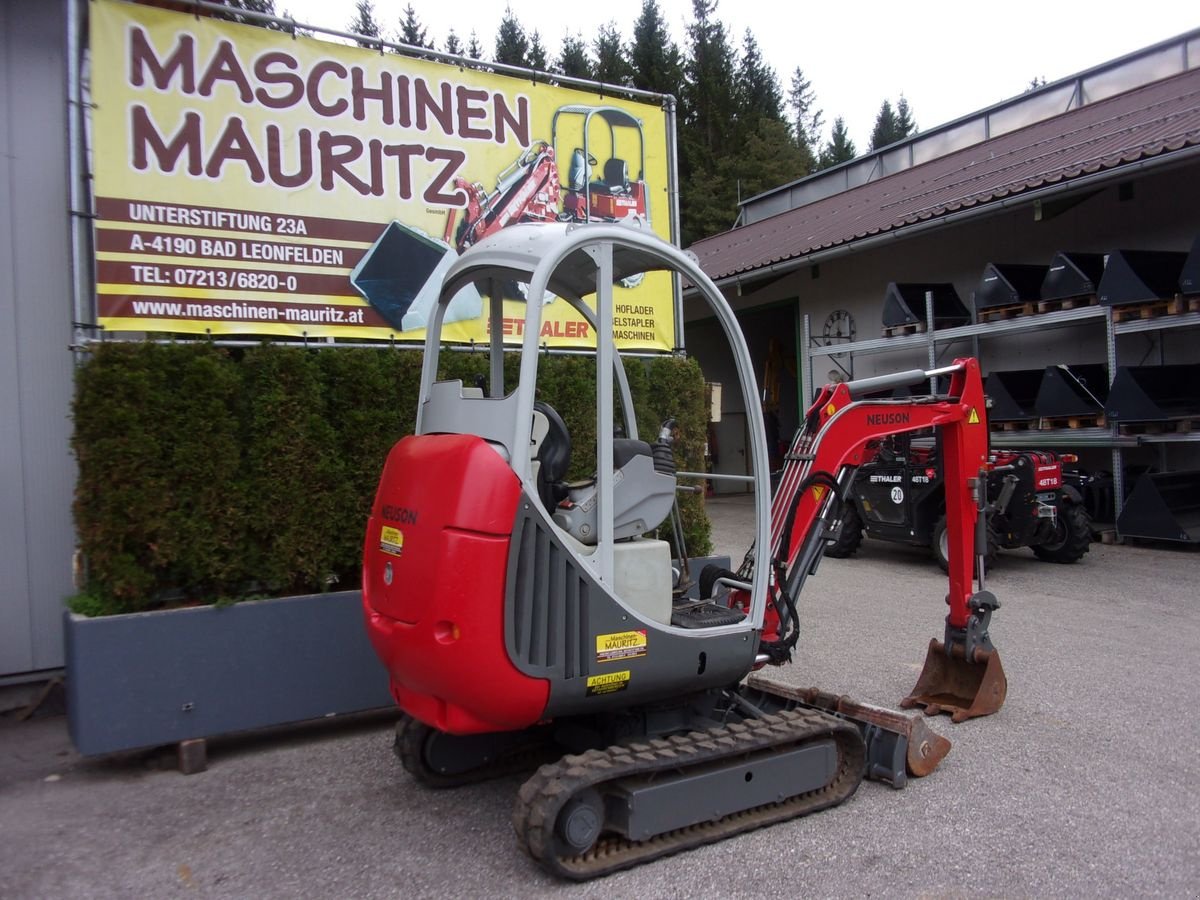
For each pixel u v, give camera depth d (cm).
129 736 457
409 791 441
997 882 341
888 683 585
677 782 360
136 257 511
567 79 649
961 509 532
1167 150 930
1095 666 610
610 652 360
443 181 601
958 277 1345
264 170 543
